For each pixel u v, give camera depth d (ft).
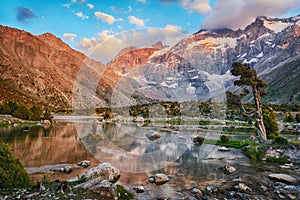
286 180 39.22
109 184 27.99
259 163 53.67
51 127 131.34
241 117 149.69
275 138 71.56
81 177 32.30
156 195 30.63
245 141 83.15
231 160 55.98
